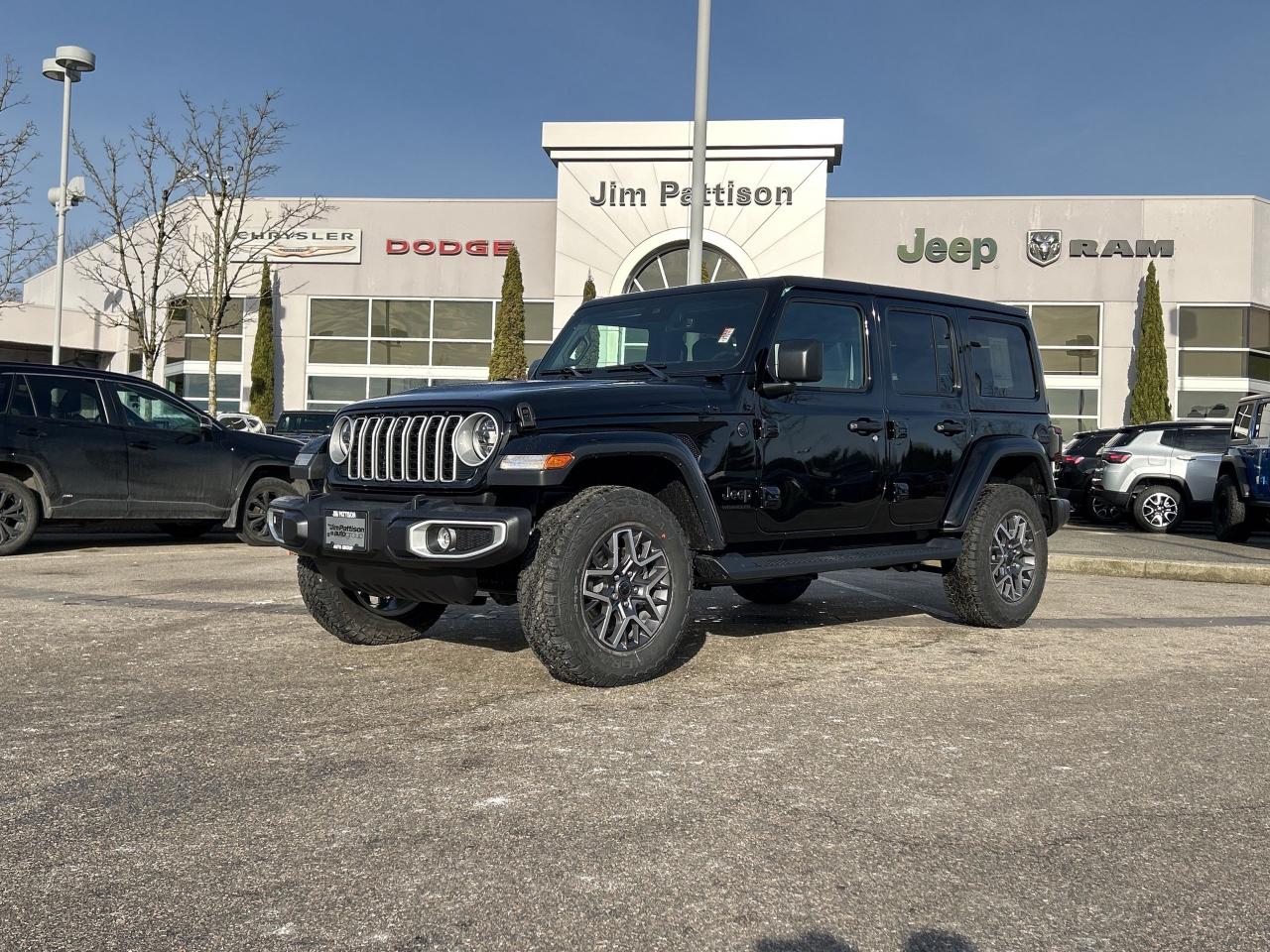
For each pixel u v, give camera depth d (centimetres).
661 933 226
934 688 458
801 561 518
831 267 2809
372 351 2953
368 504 454
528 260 2911
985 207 2767
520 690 441
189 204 2969
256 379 2905
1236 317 2711
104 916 230
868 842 279
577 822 289
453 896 242
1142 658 536
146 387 1005
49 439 938
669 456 457
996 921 234
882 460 566
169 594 709
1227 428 1520
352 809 298
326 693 434
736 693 441
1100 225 2734
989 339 656
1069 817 300
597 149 2788
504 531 411
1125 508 1556
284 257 2956
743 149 2742
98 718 394
